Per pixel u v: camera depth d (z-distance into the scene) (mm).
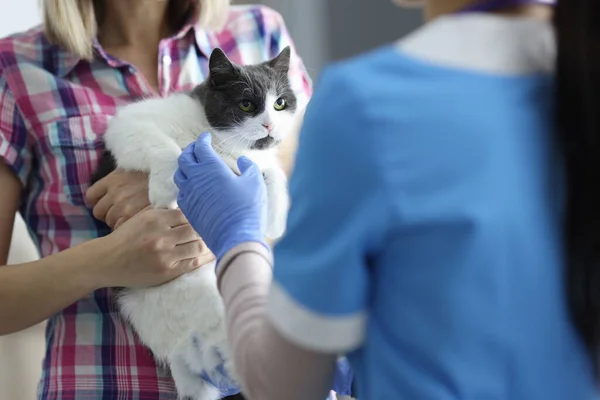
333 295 544
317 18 1872
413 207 522
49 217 1301
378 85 541
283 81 1400
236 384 1119
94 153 1284
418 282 542
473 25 571
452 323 536
